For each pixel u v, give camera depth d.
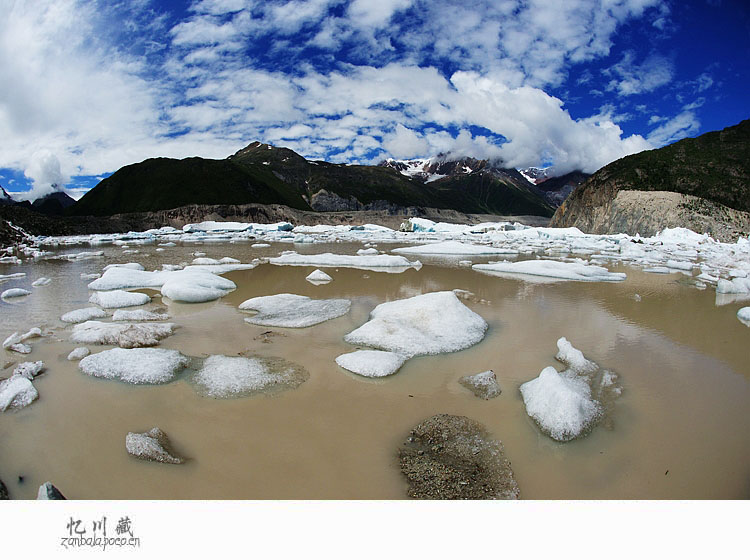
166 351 7.21
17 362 7.14
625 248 27.28
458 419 5.39
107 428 5.16
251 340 8.29
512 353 7.79
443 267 19.78
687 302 12.29
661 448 4.84
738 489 4.13
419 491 4.05
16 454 4.64
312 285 14.42
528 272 17.66
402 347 7.74
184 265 19.48
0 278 15.58
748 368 7.22
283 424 5.27
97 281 13.41
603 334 9.05
